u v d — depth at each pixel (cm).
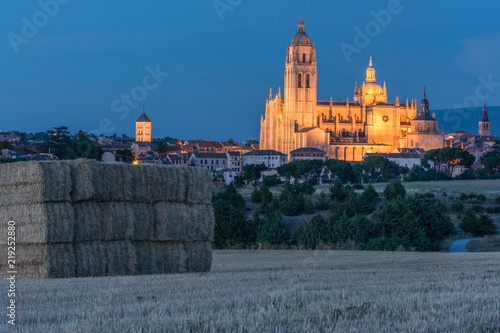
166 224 4588
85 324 2264
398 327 2225
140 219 4506
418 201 11631
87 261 4222
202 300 2809
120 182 4391
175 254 4675
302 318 2358
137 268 4472
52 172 4103
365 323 2295
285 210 15688
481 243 11162
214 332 2145
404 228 10894
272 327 2211
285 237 11350
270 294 2967
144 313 2528
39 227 4062
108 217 4312
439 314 2453
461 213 15325
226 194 16125
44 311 2578
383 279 3850
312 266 5253
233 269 5034
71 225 4147
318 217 10975
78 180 4200
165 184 4603
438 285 3394
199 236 4775
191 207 4759
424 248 10588
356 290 3200
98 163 4312
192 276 4100
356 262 5712
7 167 4162
